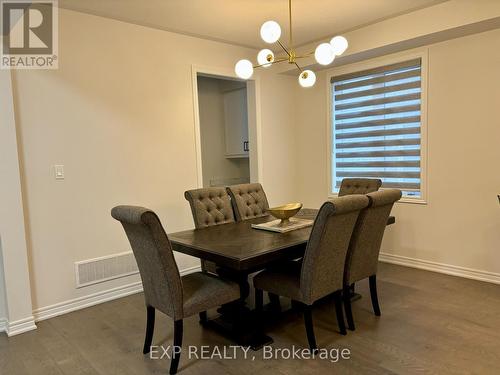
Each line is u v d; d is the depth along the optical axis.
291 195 5.22
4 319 2.88
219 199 3.41
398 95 4.13
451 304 3.08
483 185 3.56
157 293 2.27
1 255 2.80
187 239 2.64
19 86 2.90
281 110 5.03
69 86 3.16
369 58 4.27
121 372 2.27
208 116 5.66
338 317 2.62
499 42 3.37
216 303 2.34
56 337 2.74
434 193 3.91
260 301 2.67
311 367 2.25
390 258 4.32
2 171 2.75
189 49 3.98
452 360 2.26
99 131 3.35
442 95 3.76
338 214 2.24
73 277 3.23
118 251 3.50
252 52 4.59
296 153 5.25
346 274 2.63
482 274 3.63
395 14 3.57
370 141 4.46
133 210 2.08
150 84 3.68
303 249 2.49
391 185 4.30
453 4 3.29
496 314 2.87
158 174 3.77
